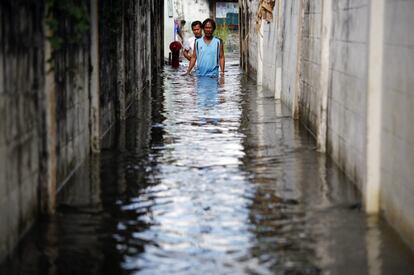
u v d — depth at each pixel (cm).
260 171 1141
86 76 1237
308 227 856
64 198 976
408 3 785
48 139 902
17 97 785
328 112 1271
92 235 827
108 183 1060
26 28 826
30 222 848
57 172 996
